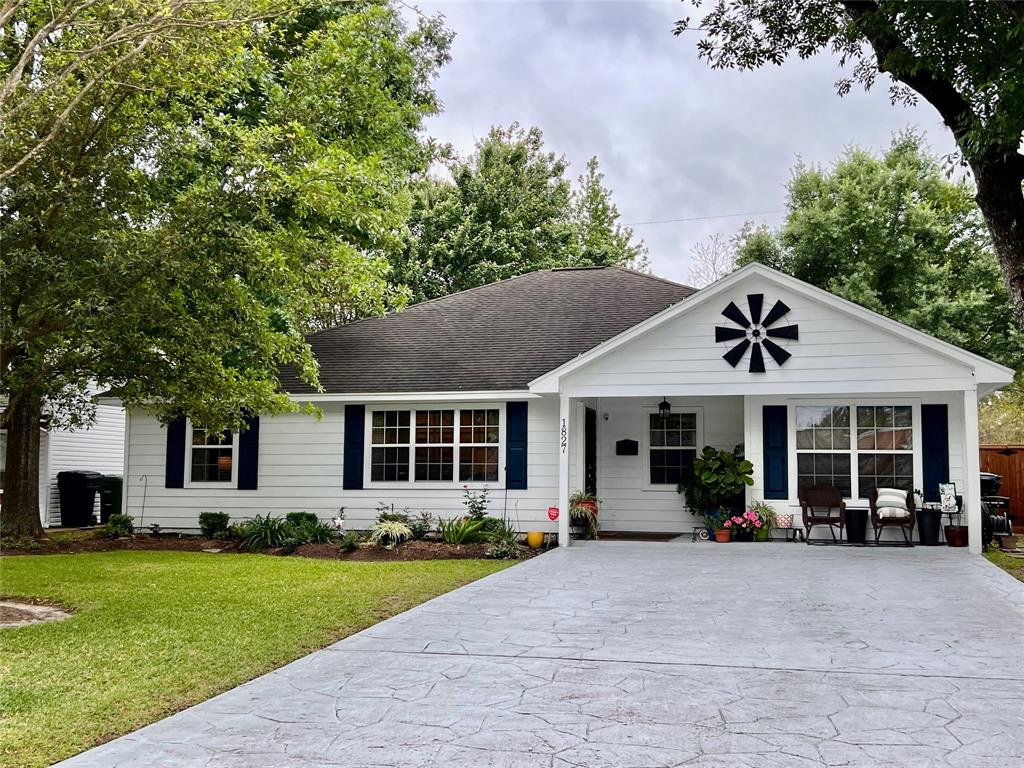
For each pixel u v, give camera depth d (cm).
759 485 1463
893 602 874
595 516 1520
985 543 1397
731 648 680
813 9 1129
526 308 1859
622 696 548
